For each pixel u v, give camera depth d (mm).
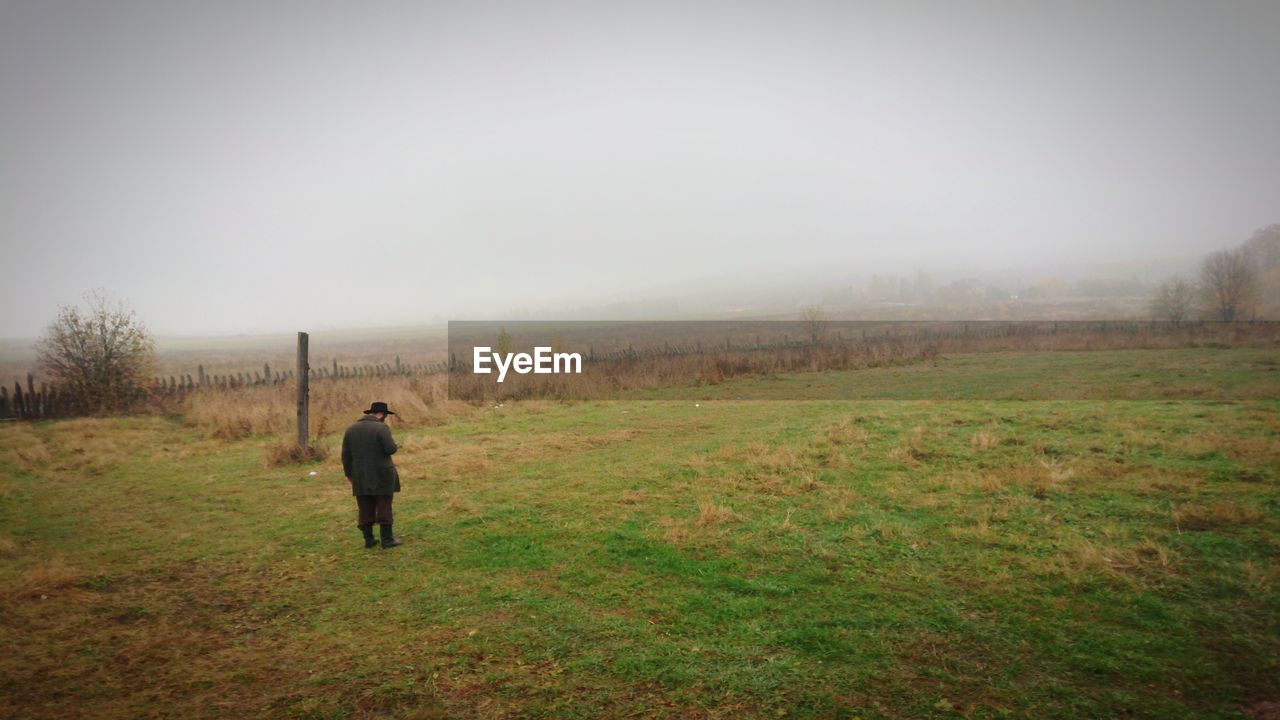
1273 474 7934
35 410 18109
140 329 20516
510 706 4074
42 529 8516
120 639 5285
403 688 4340
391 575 6539
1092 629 4801
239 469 12086
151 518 8969
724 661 4562
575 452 12422
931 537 6820
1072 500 7641
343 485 10617
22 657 4980
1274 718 3725
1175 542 6223
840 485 8883
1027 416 12102
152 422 17672
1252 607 4988
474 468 11305
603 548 6992
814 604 5426
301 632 5328
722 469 10125
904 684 4195
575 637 4996
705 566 6363
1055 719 3775
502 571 6496
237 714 4113
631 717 3920
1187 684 4090
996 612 5141
